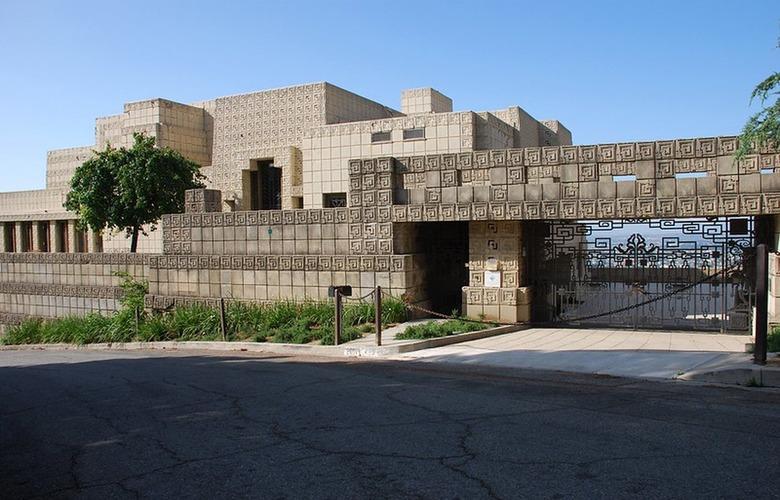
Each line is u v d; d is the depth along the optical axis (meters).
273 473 5.64
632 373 9.84
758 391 8.51
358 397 8.56
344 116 26.94
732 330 13.83
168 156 24.77
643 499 4.83
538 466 5.59
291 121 26.22
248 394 9.05
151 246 29.33
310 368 11.30
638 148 13.34
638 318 15.05
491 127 22.69
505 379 9.72
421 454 6.02
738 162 12.51
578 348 12.09
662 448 6.01
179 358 13.93
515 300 14.91
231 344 15.17
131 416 8.05
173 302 19.14
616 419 7.09
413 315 15.96
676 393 8.44
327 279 16.78
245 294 18.05
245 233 18.08
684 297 14.57
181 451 6.42
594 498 4.86
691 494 4.90
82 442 6.96
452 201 15.11
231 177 26.97
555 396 8.38
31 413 8.55
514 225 14.99
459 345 12.96
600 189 13.63
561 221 15.51
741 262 13.67
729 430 6.57
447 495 5.00
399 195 15.88
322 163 23.70
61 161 37.69
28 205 34.06
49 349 20.02
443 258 17.59
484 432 6.68
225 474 5.67
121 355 15.59
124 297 21.50
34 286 25.31
